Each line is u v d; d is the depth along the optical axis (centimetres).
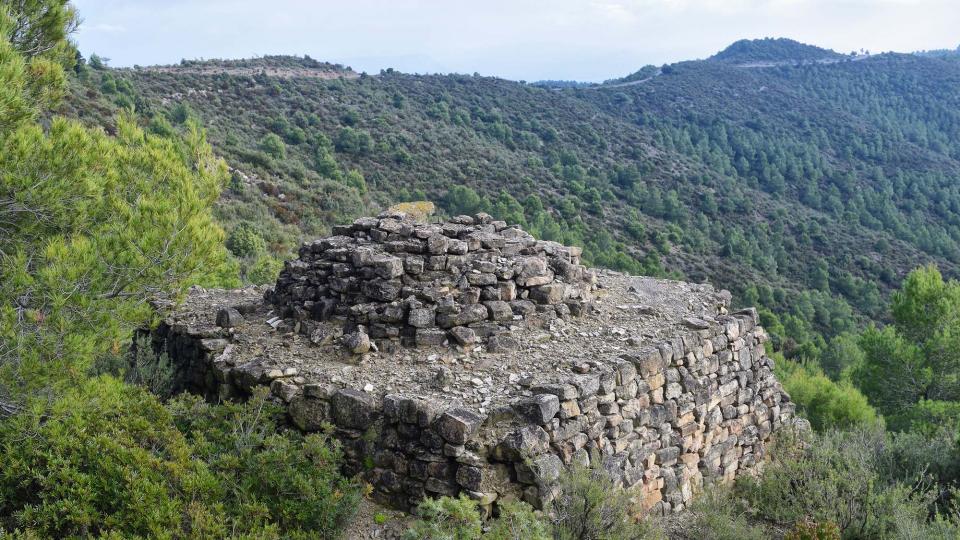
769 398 1116
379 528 665
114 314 680
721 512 829
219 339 901
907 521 789
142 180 752
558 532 640
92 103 3406
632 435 817
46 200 641
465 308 887
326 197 3766
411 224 1039
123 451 614
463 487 663
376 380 782
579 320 975
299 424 752
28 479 593
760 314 4025
